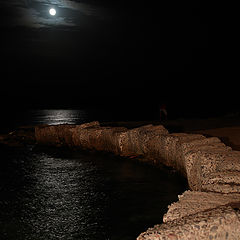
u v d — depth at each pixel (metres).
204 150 8.27
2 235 7.29
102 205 8.62
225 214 4.52
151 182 10.07
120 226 7.46
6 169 12.80
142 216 7.86
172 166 10.91
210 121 17.16
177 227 4.34
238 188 5.84
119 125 18.08
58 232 7.33
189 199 5.42
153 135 12.02
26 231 7.45
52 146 16.61
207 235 4.33
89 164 12.77
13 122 31.77
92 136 14.87
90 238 7.04
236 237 4.46
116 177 10.81
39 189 10.19
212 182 6.34
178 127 15.78
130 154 13.23
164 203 8.48
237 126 14.48
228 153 7.77
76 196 9.40
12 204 9.02
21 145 17.53
